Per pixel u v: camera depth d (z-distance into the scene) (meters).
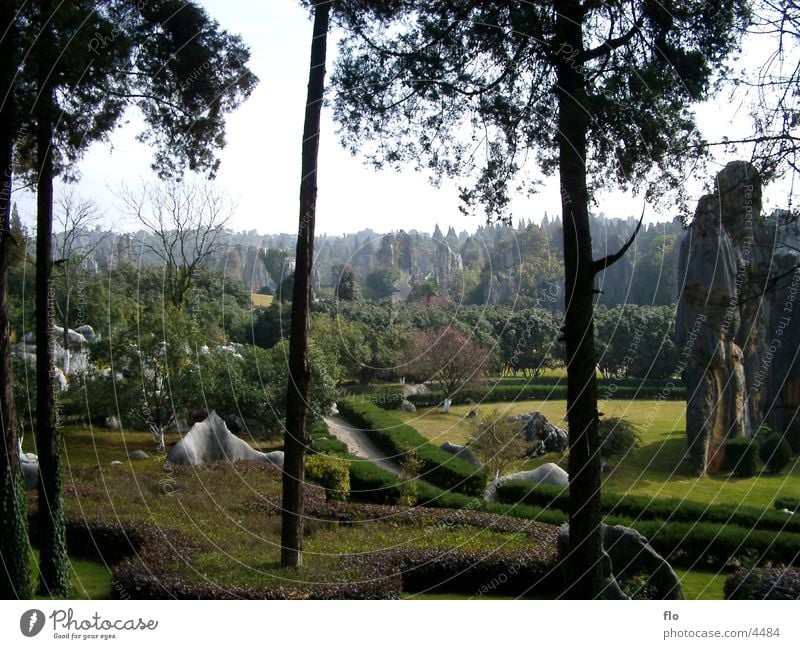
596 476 10.41
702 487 21.19
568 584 10.41
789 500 18.64
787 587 10.74
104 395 24.34
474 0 11.40
